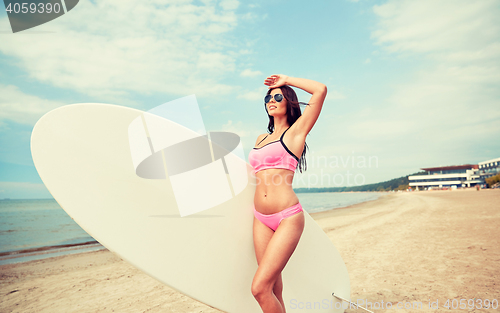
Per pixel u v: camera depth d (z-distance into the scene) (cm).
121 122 173
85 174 152
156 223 165
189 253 170
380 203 2584
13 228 1266
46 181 139
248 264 194
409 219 939
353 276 354
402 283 314
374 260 427
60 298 338
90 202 148
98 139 163
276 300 150
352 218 1188
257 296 148
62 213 2269
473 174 8369
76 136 156
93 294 347
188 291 163
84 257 611
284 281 212
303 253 226
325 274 234
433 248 475
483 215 880
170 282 158
